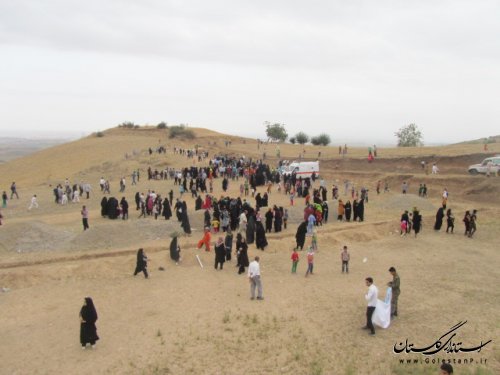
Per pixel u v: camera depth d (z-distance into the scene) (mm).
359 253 24000
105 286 18656
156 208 30047
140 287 18516
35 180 65875
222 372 12117
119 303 16891
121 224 25625
